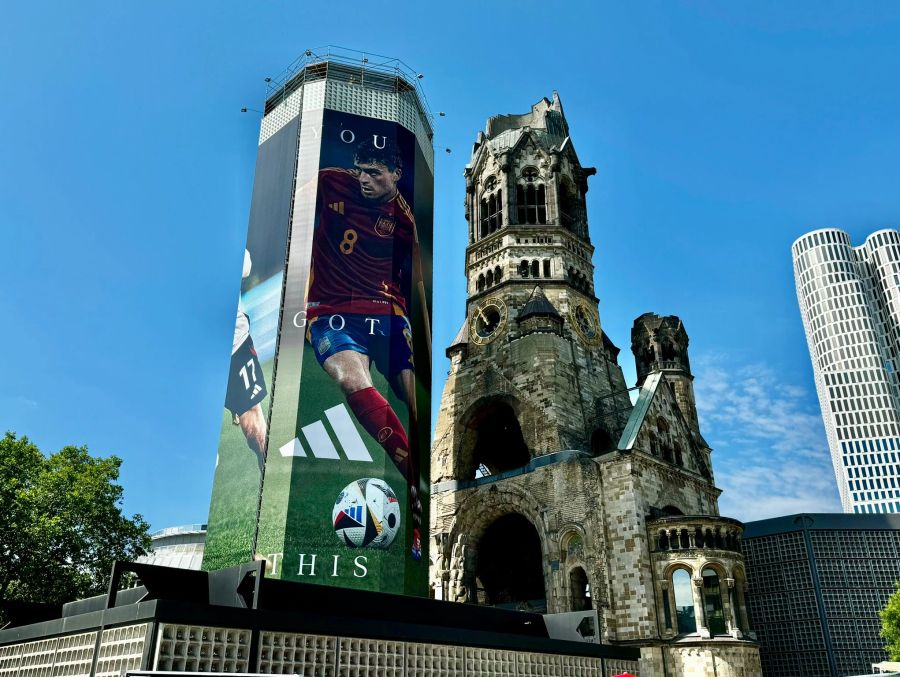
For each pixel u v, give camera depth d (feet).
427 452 197.57
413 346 197.88
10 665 104.94
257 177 215.10
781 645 260.21
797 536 268.62
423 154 228.63
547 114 305.73
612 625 191.21
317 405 178.09
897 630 223.10
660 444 226.38
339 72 222.48
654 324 282.77
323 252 194.08
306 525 165.89
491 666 117.19
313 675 95.66
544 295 253.85
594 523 202.59
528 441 226.79
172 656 83.71
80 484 185.26
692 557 192.44
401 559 170.91
